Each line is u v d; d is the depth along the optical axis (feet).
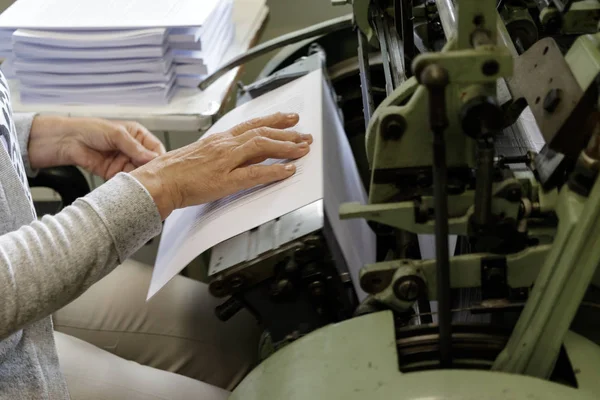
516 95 1.98
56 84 3.70
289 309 2.16
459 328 1.90
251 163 2.47
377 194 1.96
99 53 3.54
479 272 1.89
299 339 1.93
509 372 1.74
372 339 1.80
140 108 3.67
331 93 3.28
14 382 2.22
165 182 2.31
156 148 3.35
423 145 1.86
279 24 5.59
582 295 1.63
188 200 2.37
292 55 3.80
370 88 2.86
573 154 1.67
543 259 1.85
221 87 3.84
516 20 2.38
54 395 2.36
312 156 2.42
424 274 1.91
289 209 2.16
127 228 2.15
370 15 3.25
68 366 2.69
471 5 1.63
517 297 1.95
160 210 2.30
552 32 2.09
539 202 1.82
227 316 2.28
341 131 3.07
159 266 2.52
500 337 1.87
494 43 1.62
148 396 2.67
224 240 2.24
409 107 1.81
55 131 3.28
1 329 1.96
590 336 2.04
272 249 2.08
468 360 1.86
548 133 1.70
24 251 1.98
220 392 2.78
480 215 1.77
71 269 2.03
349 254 2.23
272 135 2.50
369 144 2.01
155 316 3.22
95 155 3.34
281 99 3.11
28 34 3.57
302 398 1.70
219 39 4.00
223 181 2.37
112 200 2.16
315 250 2.05
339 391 1.67
